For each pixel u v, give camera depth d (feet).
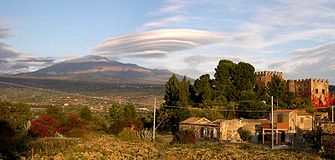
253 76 425.28
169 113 346.13
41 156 168.76
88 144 215.31
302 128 296.10
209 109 351.67
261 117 353.31
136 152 196.65
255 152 206.49
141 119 365.61
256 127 298.35
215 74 418.72
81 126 277.44
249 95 381.40
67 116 311.06
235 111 358.84
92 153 181.27
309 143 266.57
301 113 303.48
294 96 414.41
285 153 205.46
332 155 201.67
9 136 213.05
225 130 295.07
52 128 257.96
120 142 238.89
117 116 363.76
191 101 388.98
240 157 183.93
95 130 322.96
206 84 389.19
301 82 435.12
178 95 369.09
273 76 422.82
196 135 311.47
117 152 190.80
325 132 228.22
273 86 407.03
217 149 214.28
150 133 279.69
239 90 406.21
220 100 378.53
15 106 254.88
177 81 379.76
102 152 188.85
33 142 204.44
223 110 356.59
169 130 345.10
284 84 421.18
